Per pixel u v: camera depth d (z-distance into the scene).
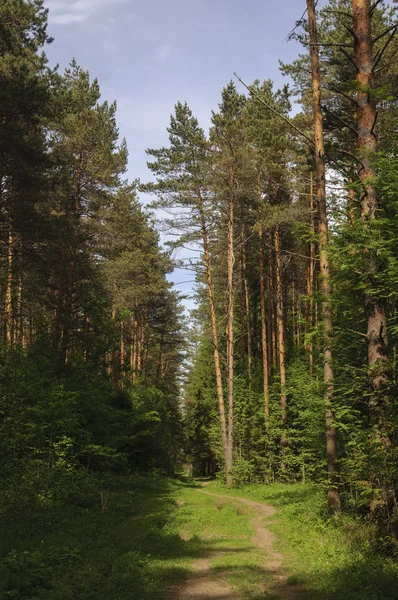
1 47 20.62
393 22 19.33
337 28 20.27
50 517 12.27
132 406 28.80
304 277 35.75
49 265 24.50
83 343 25.58
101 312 26.45
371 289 10.95
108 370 36.84
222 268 34.25
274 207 26.11
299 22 12.48
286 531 12.78
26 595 6.75
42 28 23.77
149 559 9.38
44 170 21.27
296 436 27.08
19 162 19.33
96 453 20.44
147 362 47.47
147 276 40.28
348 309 13.52
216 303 36.59
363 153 11.46
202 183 26.52
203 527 13.88
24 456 15.86
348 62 19.72
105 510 14.62
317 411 18.34
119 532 11.75
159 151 27.20
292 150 24.17
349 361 13.60
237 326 44.22
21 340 32.09
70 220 24.27
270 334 33.72
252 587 7.73
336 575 7.99
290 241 32.28
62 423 17.83
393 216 11.99
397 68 17.16
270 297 33.34
